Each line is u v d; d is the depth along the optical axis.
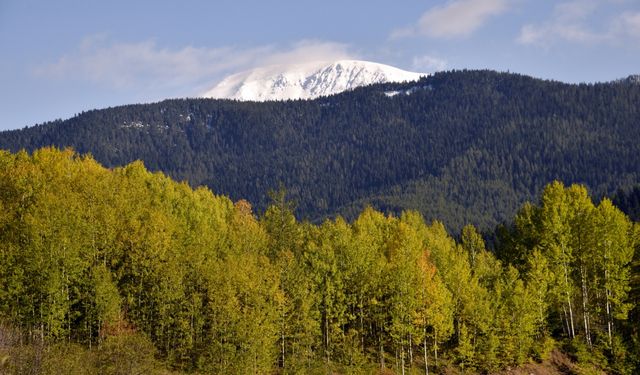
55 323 67.81
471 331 82.81
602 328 87.81
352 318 80.81
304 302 77.44
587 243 86.12
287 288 79.31
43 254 70.06
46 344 63.28
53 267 69.44
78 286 75.12
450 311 78.88
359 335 84.62
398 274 78.44
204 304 79.69
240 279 76.00
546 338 83.31
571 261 87.56
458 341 84.25
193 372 72.69
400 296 78.12
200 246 83.75
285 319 78.12
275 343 81.38
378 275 82.00
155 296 75.19
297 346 77.19
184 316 76.56
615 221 84.19
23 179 85.00
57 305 68.75
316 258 82.81
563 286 84.31
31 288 69.81
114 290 71.69
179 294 74.69
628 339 84.06
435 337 79.50
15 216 79.50
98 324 72.31
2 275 69.19
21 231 74.19
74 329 73.94
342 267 83.44
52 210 76.56
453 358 82.94
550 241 88.00
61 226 74.38
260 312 73.81
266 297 76.69
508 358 81.56
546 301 85.44
